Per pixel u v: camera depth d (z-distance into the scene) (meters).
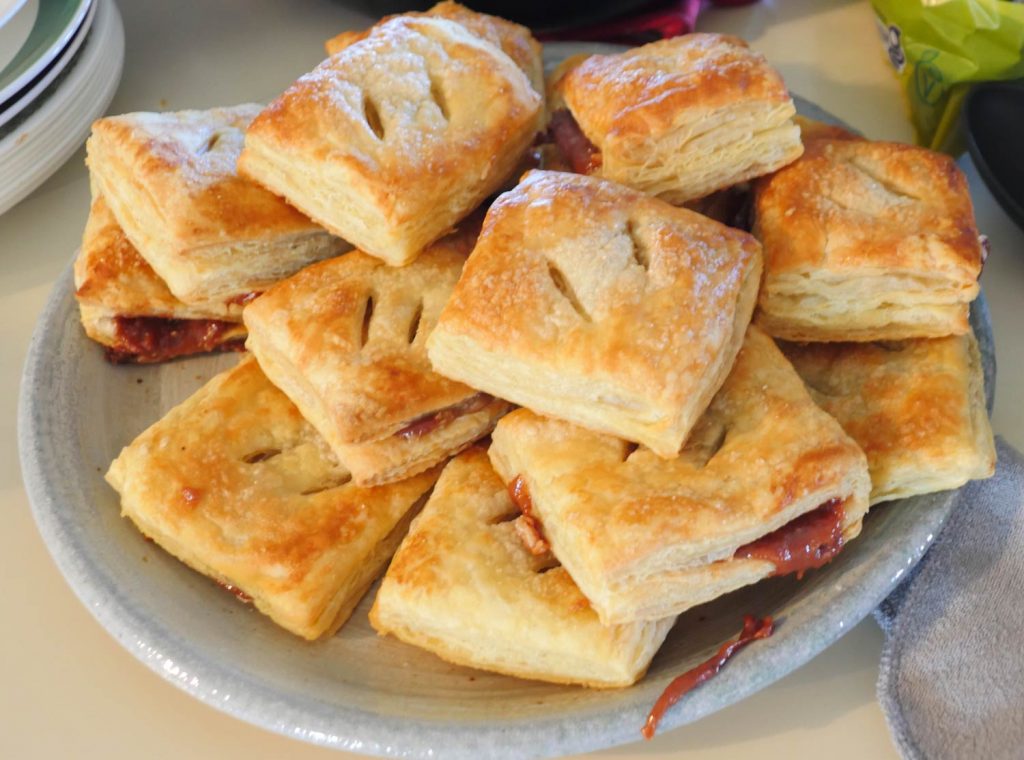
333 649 0.44
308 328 0.47
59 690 0.45
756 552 0.42
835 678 0.44
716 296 0.43
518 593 0.43
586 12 0.61
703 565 0.42
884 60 0.64
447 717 0.40
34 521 0.49
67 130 0.58
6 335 0.55
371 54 0.50
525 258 0.44
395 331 0.47
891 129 0.61
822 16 0.67
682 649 0.43
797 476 0.41
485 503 0.45
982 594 0.44
